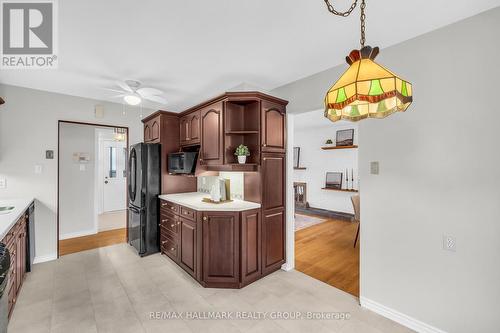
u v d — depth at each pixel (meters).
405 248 1.95
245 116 2.81
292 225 3.01
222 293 2.39
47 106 3.21
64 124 4.14
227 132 2.65
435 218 1.80
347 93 0.98
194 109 3.14
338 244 3.87
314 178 6.39
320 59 2.33
